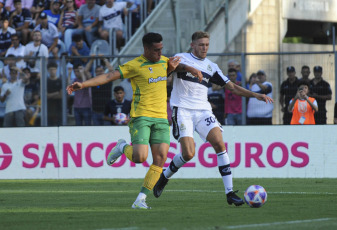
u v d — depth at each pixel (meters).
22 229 15.03
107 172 39.53
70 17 51.50
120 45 51.50
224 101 40.72
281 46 58.75
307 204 21.62
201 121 21.73
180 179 37.88
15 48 51.66
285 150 38.00
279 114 40.62
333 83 39.53
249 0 55.06
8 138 40.62
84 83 18.94
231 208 20.22
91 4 51.09
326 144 37.62
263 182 34.47
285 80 40.16
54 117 42.66
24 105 43.03
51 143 40.12
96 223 16.06
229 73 40.56
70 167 39.88
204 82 22.03
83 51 50.97
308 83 39.53
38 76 42.66
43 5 51.84
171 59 20.42
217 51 51.84
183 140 21.67
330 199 23.86
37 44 51.22
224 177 21.00
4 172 40.62
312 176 37.81
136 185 33.56
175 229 14.42
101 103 41.50
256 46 55.94
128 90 42.09
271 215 17.80
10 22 52.16
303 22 63.97
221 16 52.12
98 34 51.25
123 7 51.31
